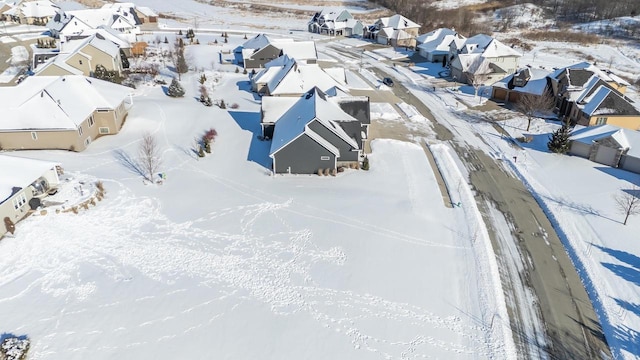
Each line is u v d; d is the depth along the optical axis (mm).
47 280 28859
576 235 34656
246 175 41938
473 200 39125
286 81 61188
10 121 43688
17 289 28031
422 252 32250
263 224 34812
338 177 42000
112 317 26234
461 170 44719
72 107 45812
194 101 60906
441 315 27078
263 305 27422
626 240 33969
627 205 37844
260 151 46719
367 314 26969
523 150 49281
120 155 44812
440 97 66375
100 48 68062
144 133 49656
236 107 59000
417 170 43844
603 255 32469
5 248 31281
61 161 42938
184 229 34000
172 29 110062
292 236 33531
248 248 32188
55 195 36906
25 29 105375
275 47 77250
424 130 54125
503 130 54625
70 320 25938
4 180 34094
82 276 29250
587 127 48438
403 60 88375
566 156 47688
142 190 38750
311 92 47562
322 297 28109
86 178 39906
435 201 38688
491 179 43188
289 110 48125
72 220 34375
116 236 33031
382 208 37219
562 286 29906
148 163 41969
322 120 41594
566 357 24828
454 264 31203
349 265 30797
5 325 25422
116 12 103125
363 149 47094
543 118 58062
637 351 25141
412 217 36188
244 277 29578
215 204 37188
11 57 82562
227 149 46906
